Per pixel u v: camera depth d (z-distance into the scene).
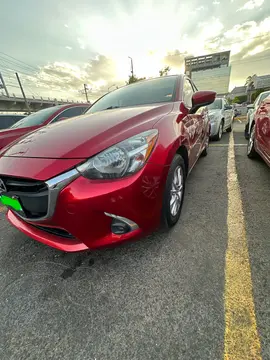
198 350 0.93
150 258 1.49
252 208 2.00
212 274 1.31
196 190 2.52
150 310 1.13
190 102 2.48
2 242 1.84
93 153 1.19
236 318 1.04
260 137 2.78
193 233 1.70
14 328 1.11
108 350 0.97
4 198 1.34
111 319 1.11
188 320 1.06
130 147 1.23
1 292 1.34
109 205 1.17
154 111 1.76
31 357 0.98
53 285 1.35
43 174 1.15
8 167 1.28
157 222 1.43
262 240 1.55
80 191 1.13
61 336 1.05
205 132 3.51
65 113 4.50
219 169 3.24
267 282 1.22
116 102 2.51
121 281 1.33
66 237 1.33
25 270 1.50
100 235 1.24
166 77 2.70
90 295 1.26
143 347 0.97
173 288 1.24
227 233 1.67
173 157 1.51
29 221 1.28
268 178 2.71
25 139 1.62
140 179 1.22
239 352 0.91
